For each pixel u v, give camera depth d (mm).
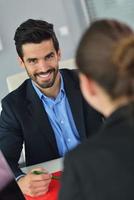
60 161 1694
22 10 3229
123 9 3486
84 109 1768
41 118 1755
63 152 1777
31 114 1763
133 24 3502
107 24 722
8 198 1060
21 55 1661
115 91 688
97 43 694
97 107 750
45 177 1455
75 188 701
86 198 688
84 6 3354
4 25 3215
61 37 3340
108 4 3451
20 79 2090
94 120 1762
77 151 713
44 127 1756
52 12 3291
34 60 1625
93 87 725
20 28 1624
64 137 1770
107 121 719
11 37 3238
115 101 708
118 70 672
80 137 1762
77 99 1767
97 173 679
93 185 679
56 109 1766
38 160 1782
